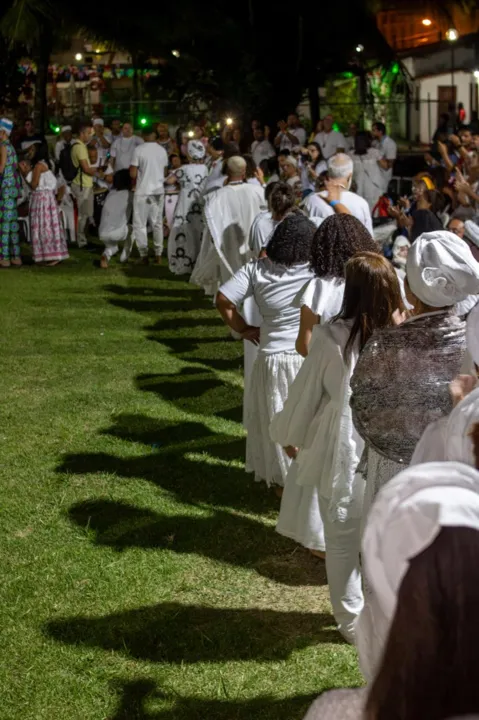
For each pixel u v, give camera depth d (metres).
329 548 3.88
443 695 1.14
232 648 3.99
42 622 4.20
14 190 14.09
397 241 7.73
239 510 5.39
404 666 1.16
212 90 26.97
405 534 1.31
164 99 28.73
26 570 4.67
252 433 5.53
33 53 25.09
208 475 5.91
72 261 14.80
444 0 27.42
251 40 26.19
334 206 6.67
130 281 13.02
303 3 25.86
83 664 3.88
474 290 3.03
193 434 6.70
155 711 3.58
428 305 3.12
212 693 3.68
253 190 7.86
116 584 4.54
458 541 1.20
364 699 1.27
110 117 28.73
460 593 1.16
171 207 14.90
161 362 8.74
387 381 3.07
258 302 5.11
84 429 6.82
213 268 9.97
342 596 3.91
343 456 3.61
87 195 15.86
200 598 4.43
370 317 3.50
